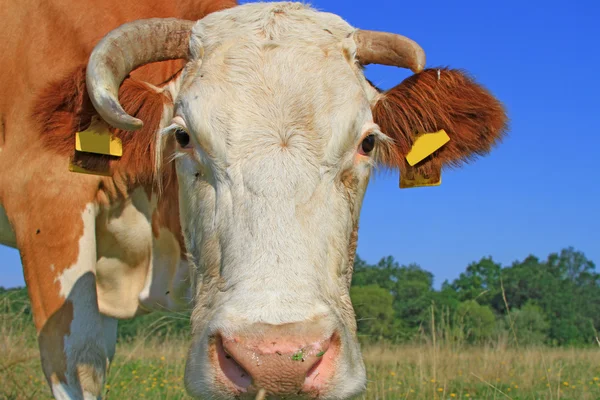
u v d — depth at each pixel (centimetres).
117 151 136
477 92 140
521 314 914
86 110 132
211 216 123
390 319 781
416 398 213
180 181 130
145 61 132
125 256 157
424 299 936
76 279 144
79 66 131
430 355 268
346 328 116
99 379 144
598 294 1388
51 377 142
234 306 111
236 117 122
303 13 136
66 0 156
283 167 119
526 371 268
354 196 128
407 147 142
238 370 110
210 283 121
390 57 136
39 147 147
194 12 157
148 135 137
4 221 159
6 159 150
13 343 207
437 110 139
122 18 158
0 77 155
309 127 122
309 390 110
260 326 108
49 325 143
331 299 118
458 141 143
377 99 140
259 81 124
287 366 107
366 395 202
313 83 125
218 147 122
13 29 157
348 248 126
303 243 116
